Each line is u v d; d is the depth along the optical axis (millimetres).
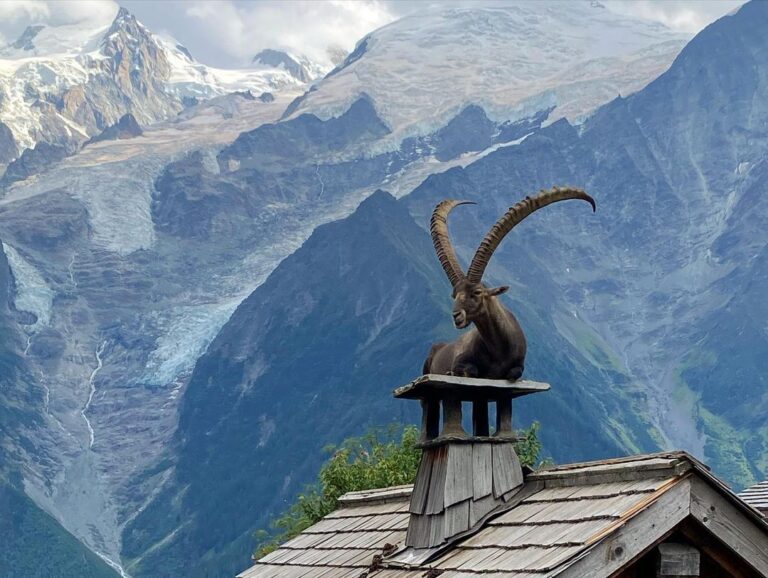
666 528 17875
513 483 21375
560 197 21125
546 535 18719
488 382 21266
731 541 18234
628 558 17594
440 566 20047
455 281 21328
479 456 21359
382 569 21828
